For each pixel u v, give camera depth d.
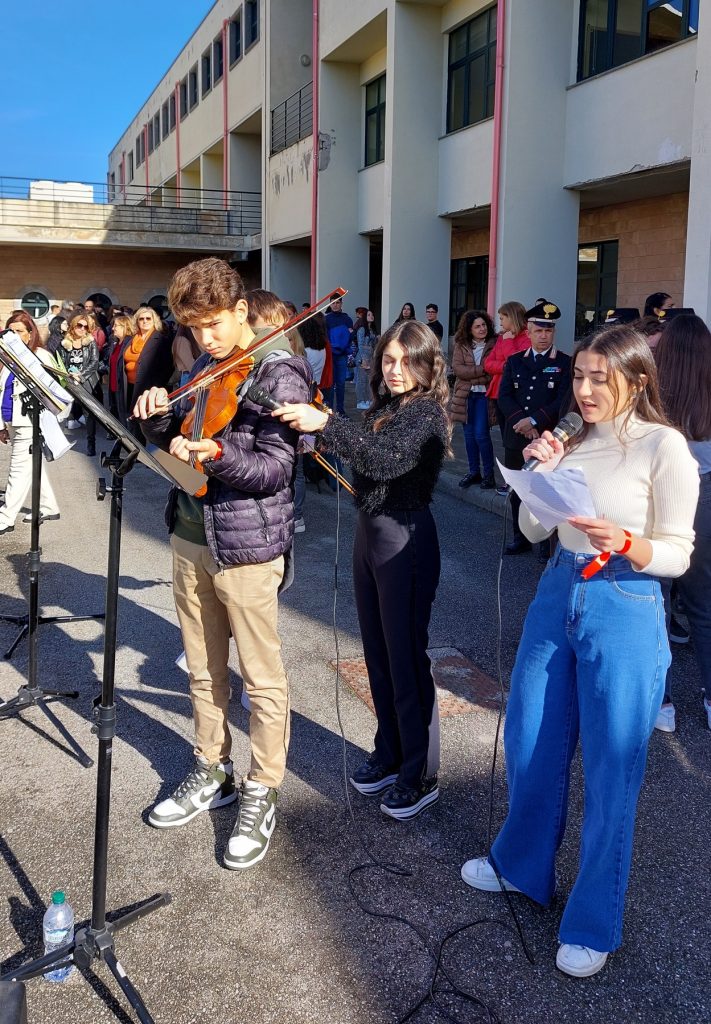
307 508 8.41
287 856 3.04
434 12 15.84
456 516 7.97
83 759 3.66
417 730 3.21
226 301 2.73
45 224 26.05
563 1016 2.38
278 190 22.11
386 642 3.16
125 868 2.96
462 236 18.95
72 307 19.36
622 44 11.84
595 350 2.43
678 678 4.52
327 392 8.06
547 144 12.74
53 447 4.11
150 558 6.63
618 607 2.43
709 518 3.76
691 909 2.79
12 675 4.52
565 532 2.56
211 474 2.73
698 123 8.82
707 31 8.63
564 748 2.62
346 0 17.53
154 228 26.84
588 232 14.77
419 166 16.17
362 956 2.58
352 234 19.64
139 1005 2.32
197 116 31.66
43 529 7.50
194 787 3.25
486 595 5.78
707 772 3.63
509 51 12.42
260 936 2.65
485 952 2.61
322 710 4.13
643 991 2.47
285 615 5.44
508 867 2.76
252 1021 2.34
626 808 2.46
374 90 18.86
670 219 13.01
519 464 6.67
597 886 2.49
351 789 3.46
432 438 3.00
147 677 4.50
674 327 3.77
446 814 3.30
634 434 2.44
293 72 22.70
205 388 2.82
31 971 2.41
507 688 4.37
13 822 3.23
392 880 2.92
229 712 4.12
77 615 5.34
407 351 3.04
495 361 7.99
